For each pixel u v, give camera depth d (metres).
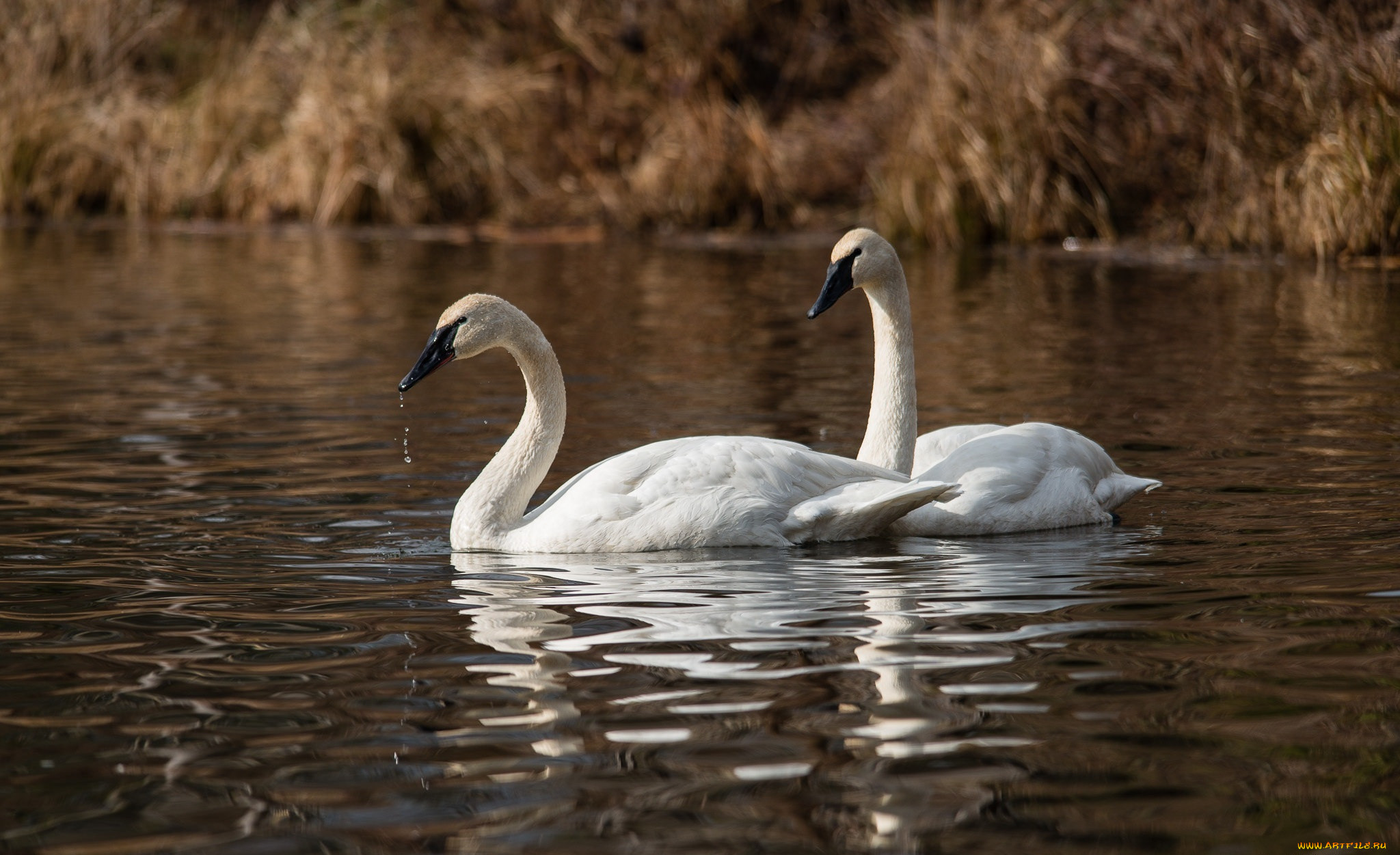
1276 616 8.02
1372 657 7.30
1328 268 25.89
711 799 5.83
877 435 11.30
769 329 20.61
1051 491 10.66
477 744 6.38
